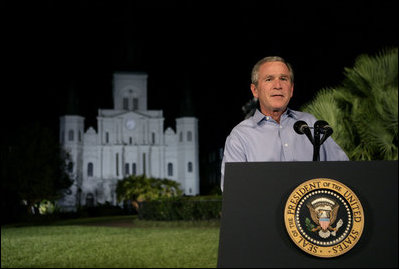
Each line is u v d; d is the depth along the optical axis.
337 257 2.08
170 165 108.94
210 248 15.84
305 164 2.26
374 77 11.61
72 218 61.41
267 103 3.33
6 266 12.80
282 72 3.32
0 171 57.88
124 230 25.55
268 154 3.28
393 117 10.90
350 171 2.23
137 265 12.62
